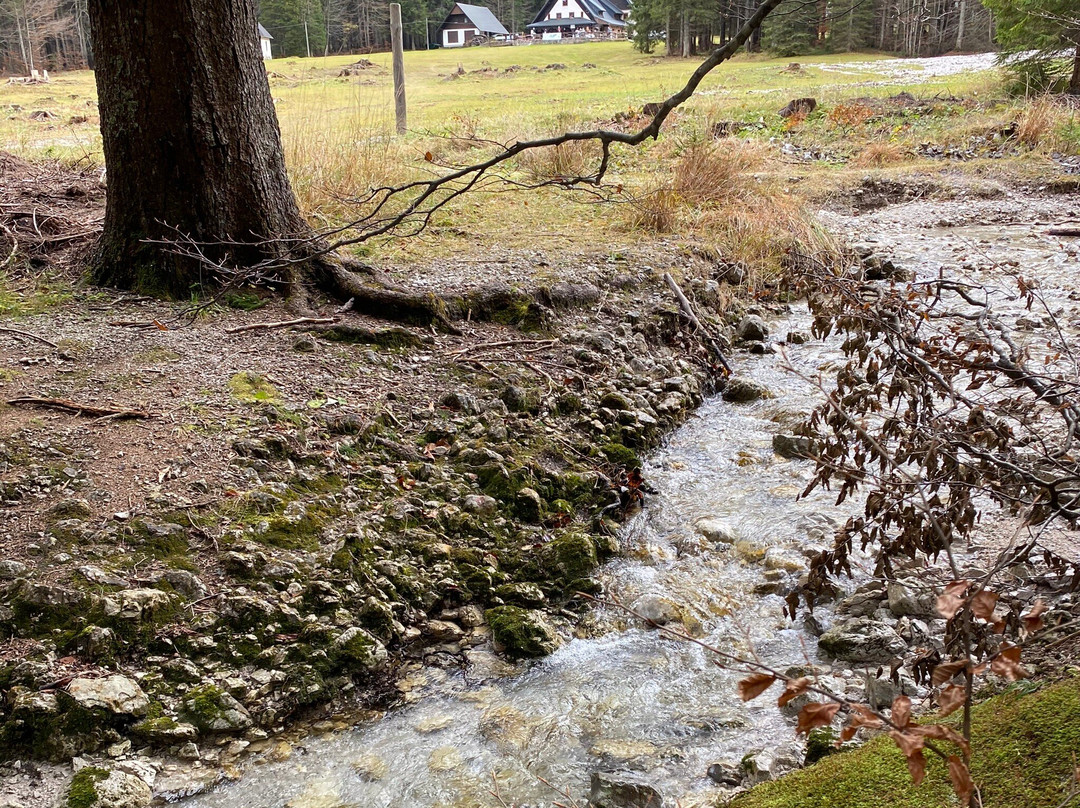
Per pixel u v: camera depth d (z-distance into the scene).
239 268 5.68
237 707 3.11
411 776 2.93
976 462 3.22
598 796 2.77
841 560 2.90
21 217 6.76
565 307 6.52
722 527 4.39
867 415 5.41
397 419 4.79
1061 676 2.45
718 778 2.83
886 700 3.00
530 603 3.82
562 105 19.55
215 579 3.53
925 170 12.60
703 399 6.13
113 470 3.93
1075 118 14.08
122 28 5.27
